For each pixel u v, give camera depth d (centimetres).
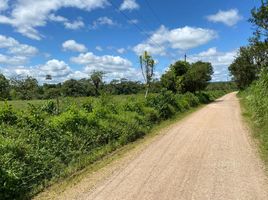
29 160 888
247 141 1373
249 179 832
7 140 883
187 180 831
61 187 823
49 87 3894
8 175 758
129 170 949
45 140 1045
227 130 1722
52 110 1370
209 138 1470
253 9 2469
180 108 2905
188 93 4031
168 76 4581
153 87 3997
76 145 1154
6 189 744
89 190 784
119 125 1541
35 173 867
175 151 1198
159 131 1753
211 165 979
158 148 1270
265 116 1838
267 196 711
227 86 12119
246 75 6300
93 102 1738
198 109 3322
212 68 5556
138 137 1577
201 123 2069
